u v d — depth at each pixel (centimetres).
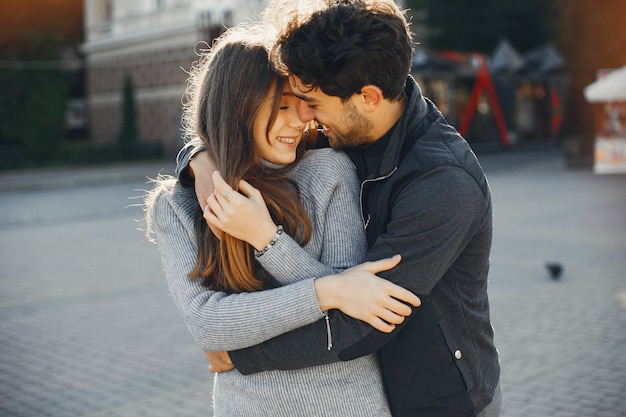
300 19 149
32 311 654
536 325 566
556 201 1288
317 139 181
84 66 3114
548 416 402
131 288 730
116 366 504
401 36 150
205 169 166
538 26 2873
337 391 158
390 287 150
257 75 156
